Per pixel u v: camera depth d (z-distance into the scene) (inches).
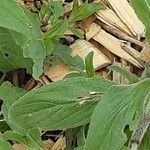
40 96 18.4
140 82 18.2
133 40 23.7
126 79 22.6
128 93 18.0
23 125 18.8
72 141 21.7
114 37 23.8
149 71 21.8
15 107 18.3
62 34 21.8
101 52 23.5
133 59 23.4
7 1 18.7
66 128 19.6
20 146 22.2
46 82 23.1
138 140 19.9
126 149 18.9
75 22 24.0
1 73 23.5
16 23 18.9
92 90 18.9
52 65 23.1
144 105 18.1
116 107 17.8
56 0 23.9
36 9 24.1
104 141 17.6
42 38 21.4
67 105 18.8
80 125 20.1
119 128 17.7
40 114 18.7
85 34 23.8
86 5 23.3
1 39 21.8
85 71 22.0
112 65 21.9
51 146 22.5
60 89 18.5
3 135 19.9
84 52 23.4
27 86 23.3
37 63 20.3
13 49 22.0
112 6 24.2
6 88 21.0
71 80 18.7
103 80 19.1
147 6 17.1
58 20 23.1
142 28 23.7
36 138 20.2
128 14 24.0
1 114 22.3
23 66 22.3
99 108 17.7
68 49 22.9
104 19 24.0
